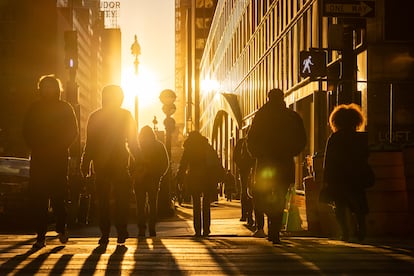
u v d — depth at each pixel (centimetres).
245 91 5650
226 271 650
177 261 723
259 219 1264
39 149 859
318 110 2594
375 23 2267
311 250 826
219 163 1379
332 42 1720
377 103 2259
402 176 1113
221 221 2017
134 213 2453
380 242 966
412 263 704
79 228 2006
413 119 2252
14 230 1883
